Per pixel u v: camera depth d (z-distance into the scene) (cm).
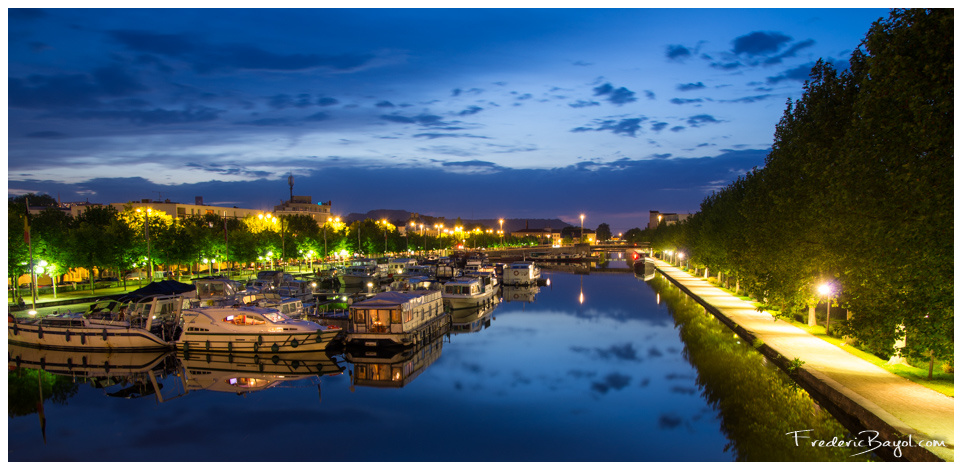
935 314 1727
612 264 16975
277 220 11881
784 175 3106
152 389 2900
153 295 3738
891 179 1772
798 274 3020
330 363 3494
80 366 3294
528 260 16375
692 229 8344
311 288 6394
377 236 13712
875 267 1886
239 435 2255
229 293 4988
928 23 1762
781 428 2152
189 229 7825
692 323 4672
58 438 2222
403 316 3766
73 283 6109
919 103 1688
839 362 2638
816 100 2933
